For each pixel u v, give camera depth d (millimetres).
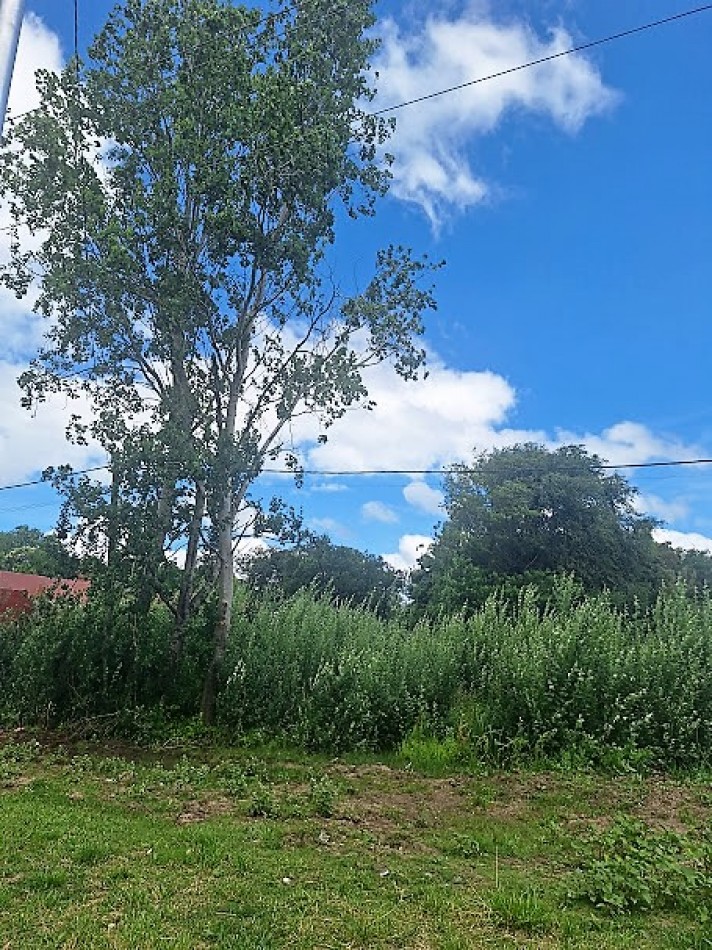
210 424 14625
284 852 7047
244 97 14281
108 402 15359
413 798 9680
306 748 12711
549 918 5488
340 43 15469
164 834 7422
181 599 14727
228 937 4965
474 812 9078
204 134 14422
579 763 11367
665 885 5934
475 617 16531
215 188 14016
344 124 15156
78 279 14344
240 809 8742
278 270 14836
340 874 6422
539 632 13539
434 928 5328
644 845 6547
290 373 14852
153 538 14086
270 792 9516
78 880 5969
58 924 5102
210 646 14547
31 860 6383
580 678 12258
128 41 14633
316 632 15094
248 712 13812
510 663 13039
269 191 14328
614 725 11977
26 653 14828
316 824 8172
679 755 11672
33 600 16328
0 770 10805
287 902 5672
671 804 9469
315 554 21047
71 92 14688
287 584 20188
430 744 12094
